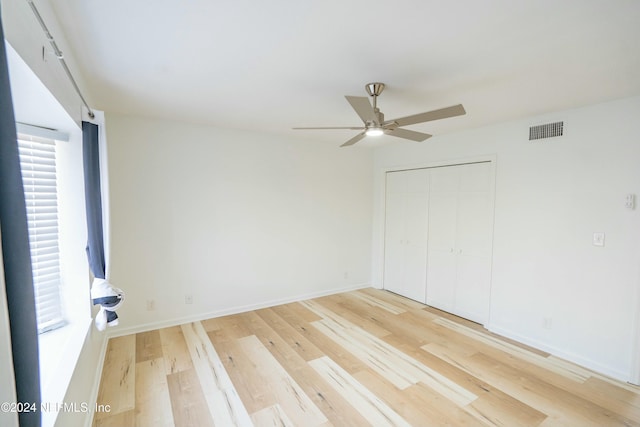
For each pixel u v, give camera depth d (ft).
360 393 7.61
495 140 11.21
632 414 6.96
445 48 5.69
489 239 11.50
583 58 6.02
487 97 8.30
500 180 11.08
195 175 11.74
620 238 8.33
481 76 6.92
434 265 13.78
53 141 6.29
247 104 9.19
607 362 8.57
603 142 8.61
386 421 6.66
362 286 16.84
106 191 7.23
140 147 10.72
